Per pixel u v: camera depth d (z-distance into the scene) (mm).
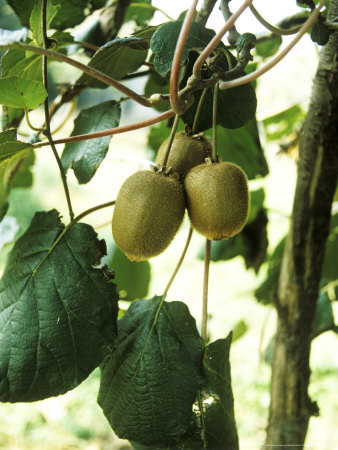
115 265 833
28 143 593
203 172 591
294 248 704
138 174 591
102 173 3623
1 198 682
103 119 654
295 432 724
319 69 644
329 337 2225
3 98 568
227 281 2564
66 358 596
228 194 583
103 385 633
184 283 2598
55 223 635
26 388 590
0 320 611
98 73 545
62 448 1748
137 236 578
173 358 617
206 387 620
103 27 725
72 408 1932
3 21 840
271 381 737
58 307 606
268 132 1079
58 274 617
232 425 626
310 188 678
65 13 698
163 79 708
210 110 638
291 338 721
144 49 622
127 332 639
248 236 872
